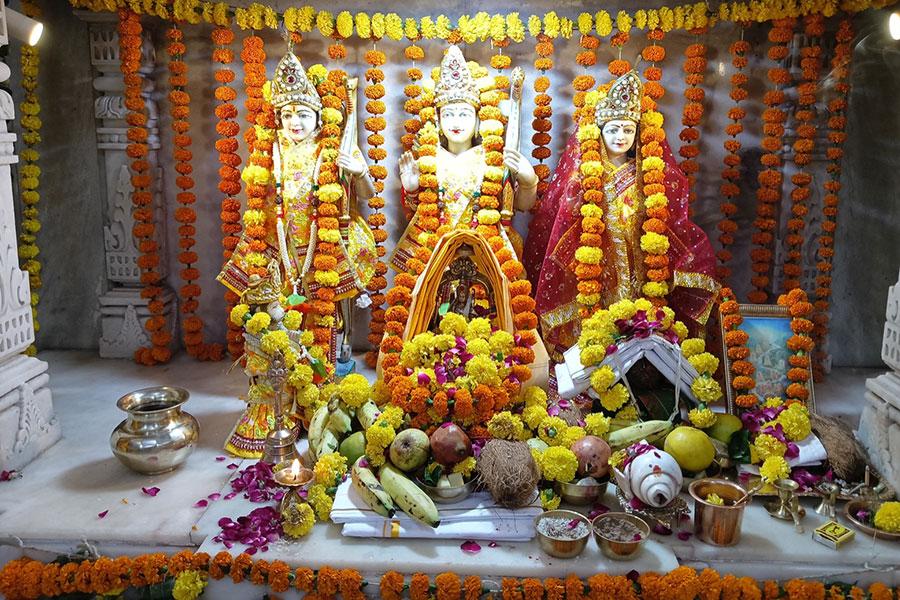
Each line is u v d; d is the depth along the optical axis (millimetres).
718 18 4004
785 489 2904
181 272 4340
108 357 4559
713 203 4324
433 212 3895
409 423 3084
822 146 4074
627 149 3799
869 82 4035
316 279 3771
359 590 2617
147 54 4258
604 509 2941
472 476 2943
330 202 3781
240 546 2730
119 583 2693
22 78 4395
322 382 3510
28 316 3416
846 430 3219
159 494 3051
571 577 2598
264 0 4238
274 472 3029
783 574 2703
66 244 4586
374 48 4258
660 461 2801
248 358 3295
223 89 4113
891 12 3859
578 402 3430
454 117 3891
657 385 3326
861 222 4219
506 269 3549
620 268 3855
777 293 4219
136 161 4250
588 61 4051
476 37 4082
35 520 2848
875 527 2791
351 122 3896
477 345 3170
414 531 2764
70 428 3623
